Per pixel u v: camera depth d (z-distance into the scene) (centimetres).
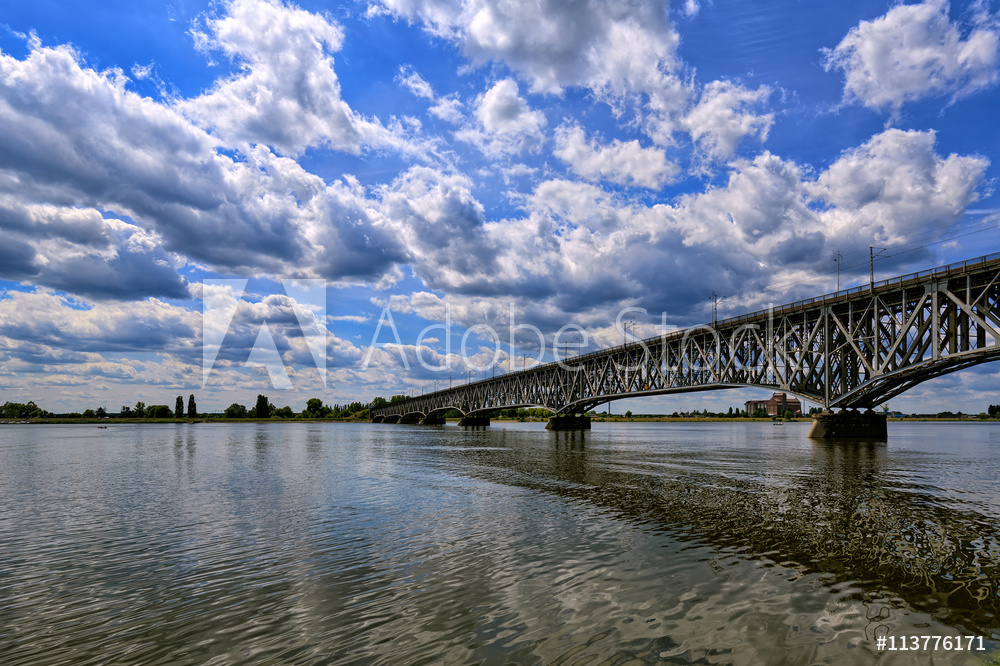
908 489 2673
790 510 2130
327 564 1483
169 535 1886
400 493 2769
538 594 1207
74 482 3425
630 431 14838
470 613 1107
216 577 1391
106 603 1221
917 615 1073
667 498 2456
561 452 5762
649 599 1166
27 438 11219
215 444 7938
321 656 932
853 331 5700
